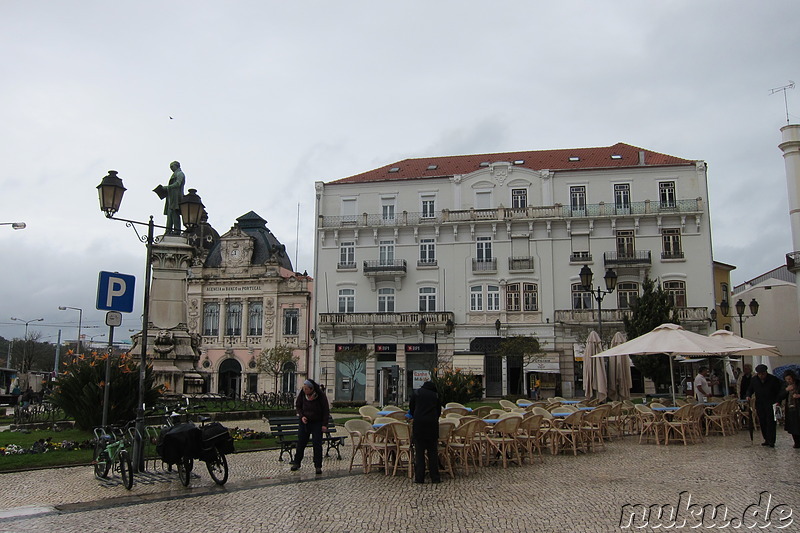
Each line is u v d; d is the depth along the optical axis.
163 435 10.88
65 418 20.47
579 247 46.44
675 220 45.66
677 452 15.09
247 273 53.28
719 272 50.00
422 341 46.88
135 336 24.89
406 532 7.95
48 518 8.80
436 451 11.40
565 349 45.06
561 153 52.50
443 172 51.69
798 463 13.06
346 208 50.41
